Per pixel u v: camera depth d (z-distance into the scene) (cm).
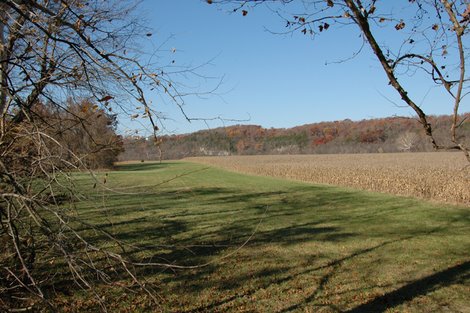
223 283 739
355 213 1605
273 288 719
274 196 2266
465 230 1235
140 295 646
